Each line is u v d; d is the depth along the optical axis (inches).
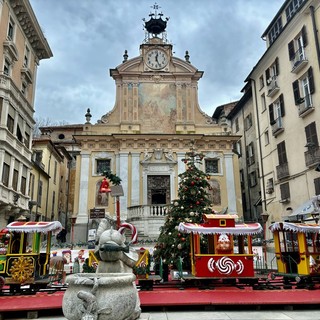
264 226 887.1
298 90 857.5
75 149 1660.9
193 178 493.0
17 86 995.9
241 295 330.3
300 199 834.2
